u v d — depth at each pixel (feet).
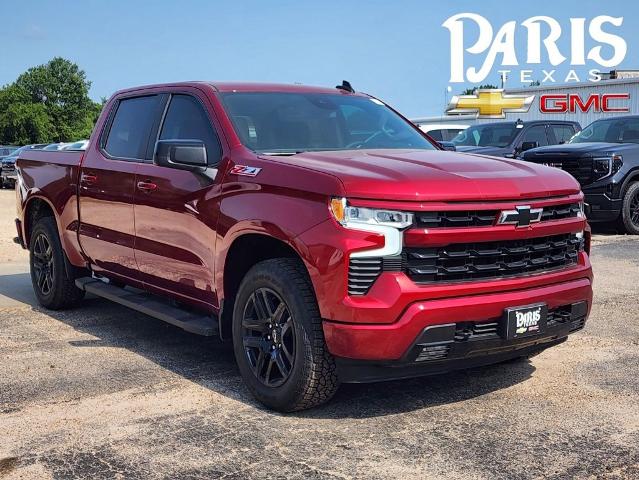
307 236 12.99
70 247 21.25
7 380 15.98
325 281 12.72
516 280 13.53
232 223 14.61
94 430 13.14
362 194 12.65
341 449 12.21
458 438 12.64
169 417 13.75
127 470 11.50
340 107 18.28
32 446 12.48
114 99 20.51
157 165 16.87
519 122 52.06
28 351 18.31
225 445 12.42
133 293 19.47
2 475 11.38
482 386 15.40
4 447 12.45
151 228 17.39
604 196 39.75
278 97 17.66
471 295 13.01
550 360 17.28
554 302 14.03
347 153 15.52
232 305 15.40
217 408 14.20
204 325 15.85
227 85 17.61
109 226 19.17
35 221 23.68
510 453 12.00
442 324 12.66
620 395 14.82
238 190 14.73
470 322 13.07
